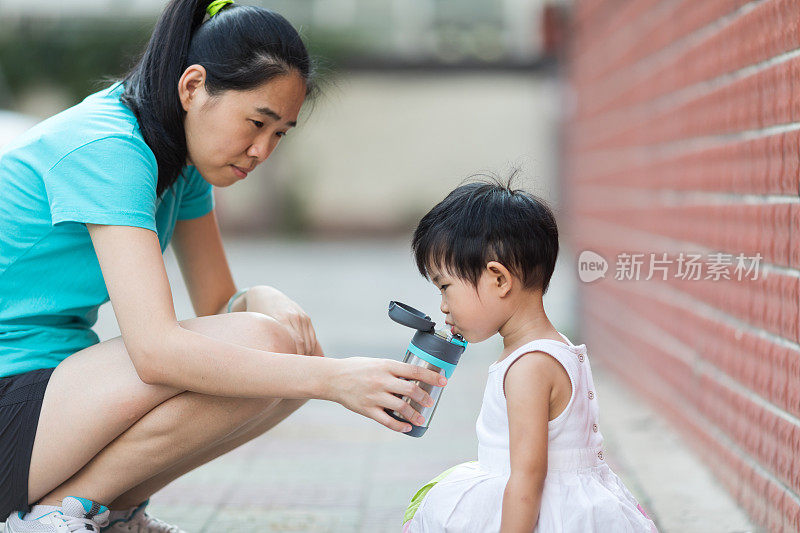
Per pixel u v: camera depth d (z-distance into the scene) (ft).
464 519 7.66
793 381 9.58
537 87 76.69
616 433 15.39
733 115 12.24
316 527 10.62
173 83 8.23
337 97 13.05
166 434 8.23
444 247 7.75
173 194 9.25
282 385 7.84
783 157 10.09
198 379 7.82
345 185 81.51
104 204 7.92
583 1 26.07
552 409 7.54
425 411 7.90
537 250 7.66
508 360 7.60
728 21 12.59
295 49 8.20
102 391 8.10
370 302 35.70
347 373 7.77
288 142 77.66
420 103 80.74
